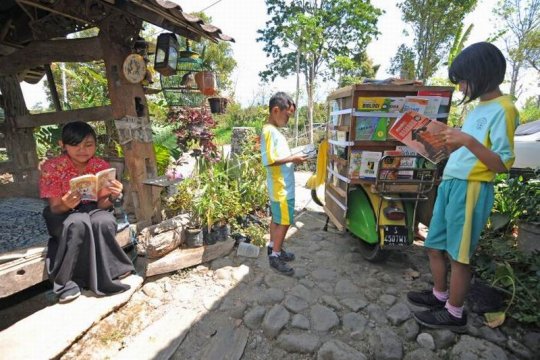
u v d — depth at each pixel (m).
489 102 1.79
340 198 3.20
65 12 2.57
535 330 2.08
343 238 3.67
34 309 2.67
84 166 2.48
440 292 2.23
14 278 2.15
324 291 2.57
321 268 2.93
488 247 2.88
